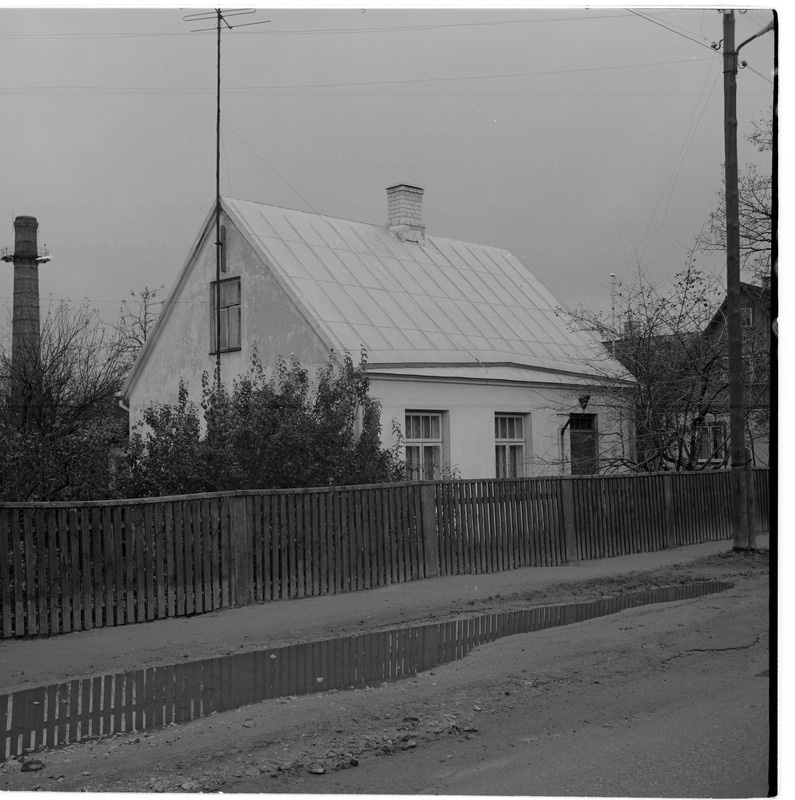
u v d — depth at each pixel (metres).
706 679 8.06
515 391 21.61
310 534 12.39
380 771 5.82
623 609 11.45
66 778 5.70
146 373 23.09
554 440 22.55
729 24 15.66
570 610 11.52
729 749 6.16
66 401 15.65
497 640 9.70
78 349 17.73
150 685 7.96
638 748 6.21
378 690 7.74
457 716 6.98
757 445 27.03
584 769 5.81
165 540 10.92
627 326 22.41
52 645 9.42
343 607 11.47
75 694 7.70
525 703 7.36
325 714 6.98
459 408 20.23
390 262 23.53
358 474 14.68
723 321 23.38
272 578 12.00
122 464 13.56
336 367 18.44
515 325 24.20
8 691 7.79
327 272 21.12
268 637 9.84
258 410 13.90
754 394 21.88
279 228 21.72
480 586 13.01
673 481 18.12
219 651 9.27
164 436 13.47
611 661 8.66
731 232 16.09
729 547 17.62
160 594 10.80
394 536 13.41
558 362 23.41
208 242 21.75
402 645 9.56
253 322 20.58
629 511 17.02
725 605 11.32
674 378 21.45
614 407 22.53
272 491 12.00
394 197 25.38
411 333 20.72
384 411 18.72
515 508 15.03
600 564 15.40
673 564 15.17
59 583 10.04
